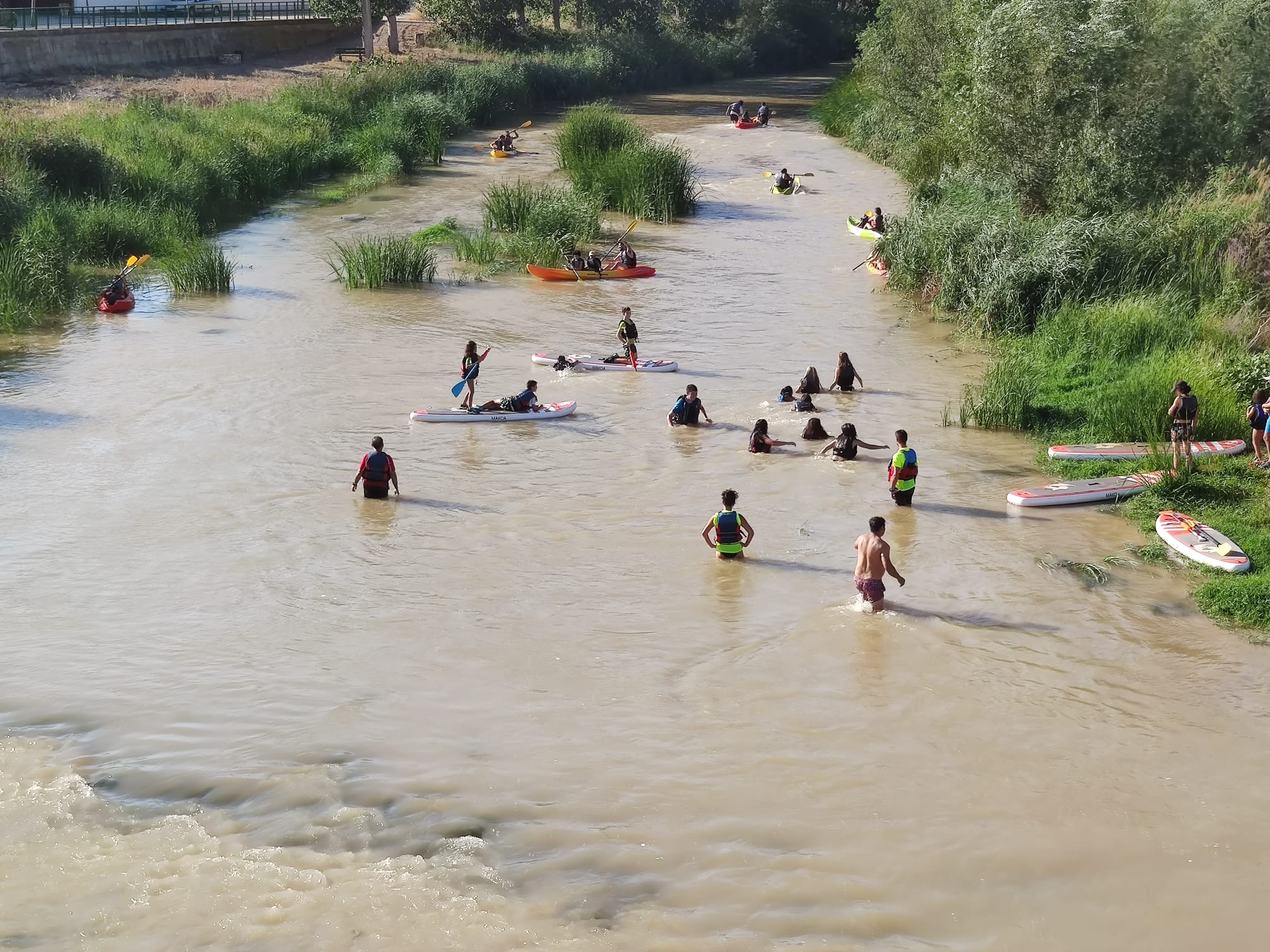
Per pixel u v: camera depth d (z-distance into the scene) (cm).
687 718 1061
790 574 1368
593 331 2489
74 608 1253
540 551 1424
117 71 5550
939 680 1131
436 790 947
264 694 1090
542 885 841
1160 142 2797
